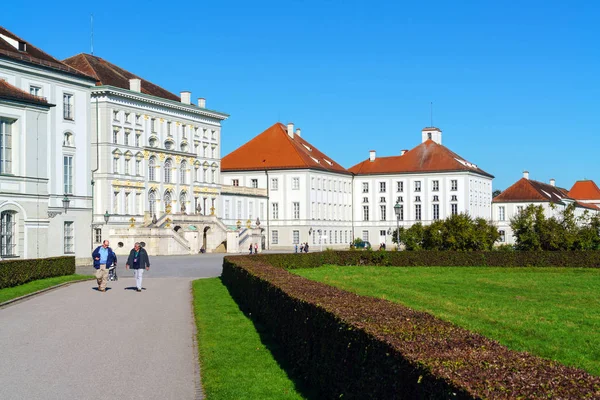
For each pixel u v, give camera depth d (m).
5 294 36.47
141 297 37.78
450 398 9.28
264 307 25.58
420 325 13.65
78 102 71.12
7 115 49.03
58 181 67.06
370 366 12.37
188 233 106.81
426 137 153.88
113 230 97.75
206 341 22.66
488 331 25.80
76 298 37.12
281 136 144.62
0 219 48.44
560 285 47.16
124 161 103.44
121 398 15.82
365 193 153.75
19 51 67.69
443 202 146.00
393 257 70.44
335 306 16.33
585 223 75.81
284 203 139.00
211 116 123.31
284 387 16.53
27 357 20.45
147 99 106.94
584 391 8.73
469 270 63.56
